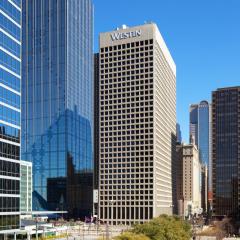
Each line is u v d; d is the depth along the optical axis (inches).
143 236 4963.1
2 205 4985.2
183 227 7116.1
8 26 5369.1
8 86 5305.1
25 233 5964.6
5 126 5177.2
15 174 5339.6
